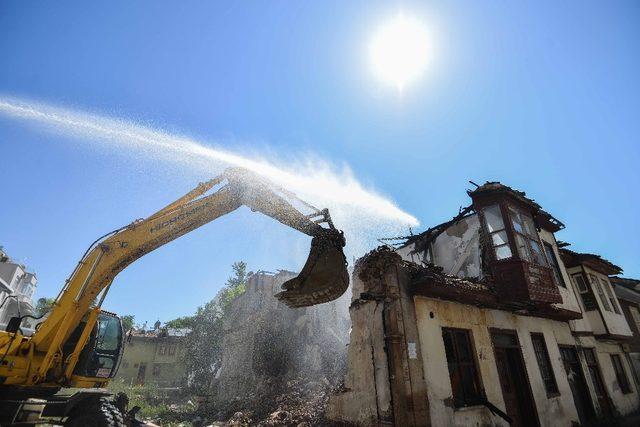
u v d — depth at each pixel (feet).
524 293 36.40
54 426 25.36
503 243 39.68
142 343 127.54
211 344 89.97
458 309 32.86
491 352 33.50
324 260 18.86
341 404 30.73
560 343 44.42
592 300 54.08
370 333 29.78
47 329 24.04
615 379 52.31
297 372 63.93
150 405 63.62
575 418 39.65
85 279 24.13
